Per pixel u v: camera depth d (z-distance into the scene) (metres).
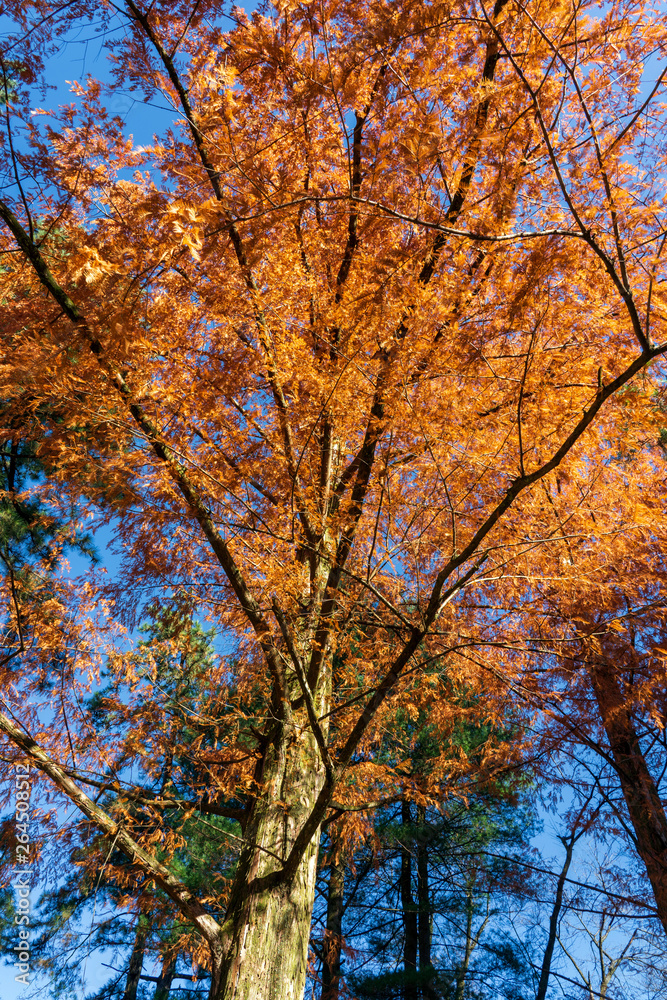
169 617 5.22
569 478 4.32
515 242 3.36
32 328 3.49
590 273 3.41
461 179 4.01
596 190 3.29
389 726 6.73
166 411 3.70
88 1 3.29
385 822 8.79
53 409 3.70
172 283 3.75
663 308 3.49
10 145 3.40
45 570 5.23
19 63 3.33
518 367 3.62
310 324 4.16
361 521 5.04
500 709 5.74
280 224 4.04
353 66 3.62
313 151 4.32
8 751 4.52
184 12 3.59
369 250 4.59
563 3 3.73
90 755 4.70
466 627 5.27
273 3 4.03
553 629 4.95
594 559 4.30
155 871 3.91
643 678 5.06
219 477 3.73
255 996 3.41
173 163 4.14
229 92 3.65
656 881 5.31
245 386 3.94
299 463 3.77
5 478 7.36
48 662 5.05
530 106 3.48
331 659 4.93
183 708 4.99
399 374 3.34
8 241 3.96
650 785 5.66
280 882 3.84
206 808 4.52
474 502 4.36
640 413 3.67
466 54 4.25
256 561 3.77
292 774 4.38
